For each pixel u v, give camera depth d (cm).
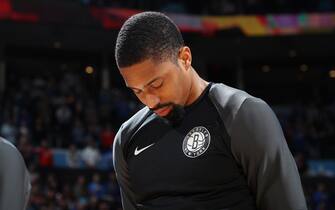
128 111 2722
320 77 3362
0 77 2872
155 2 3122
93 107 2706
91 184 2025
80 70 3083
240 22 3097
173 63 303
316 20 3100
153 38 296
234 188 309
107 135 2394
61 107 2523
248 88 3384
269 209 306
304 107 3144
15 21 2683
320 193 2206
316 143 2802
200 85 326
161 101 308
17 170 296
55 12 2753
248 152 302
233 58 3278
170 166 316
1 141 300
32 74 2984
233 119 305
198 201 309
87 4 2848
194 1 3175
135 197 335
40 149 2125
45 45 2961
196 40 3116
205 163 308
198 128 314
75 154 2194
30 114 2483
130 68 297
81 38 2961
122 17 2900
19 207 291
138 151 330
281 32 3094
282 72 3375
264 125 302
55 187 1945
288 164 304
